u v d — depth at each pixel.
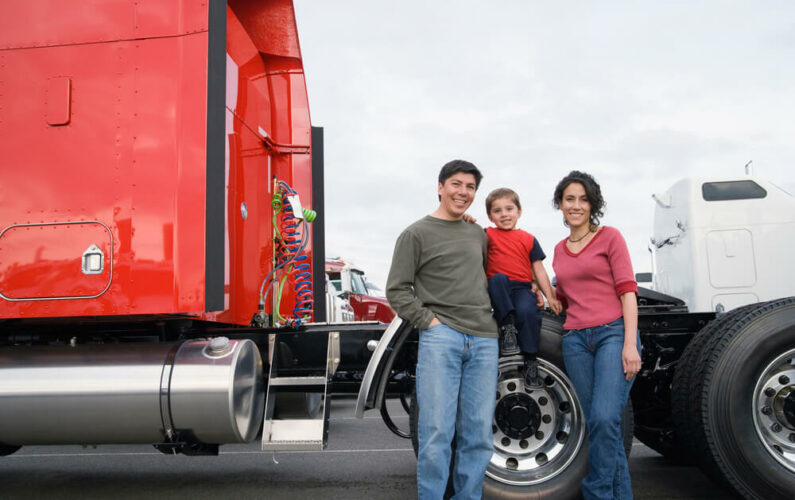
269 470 4.73
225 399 3.25
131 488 4.22
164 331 3.74
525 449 3.47
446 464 2.92
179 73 3.39
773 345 3.31
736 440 3.28
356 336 3.84
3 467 4.96
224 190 3.38
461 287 3.06
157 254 3.28
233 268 4.00
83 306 3.29
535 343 3.25
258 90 4.72
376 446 5.70
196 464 5.00
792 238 4.48
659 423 4.08
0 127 3.44
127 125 3.38
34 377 3.36
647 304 4.27
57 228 3.35
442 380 2.96
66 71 3.45
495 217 3.43
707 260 4.53
